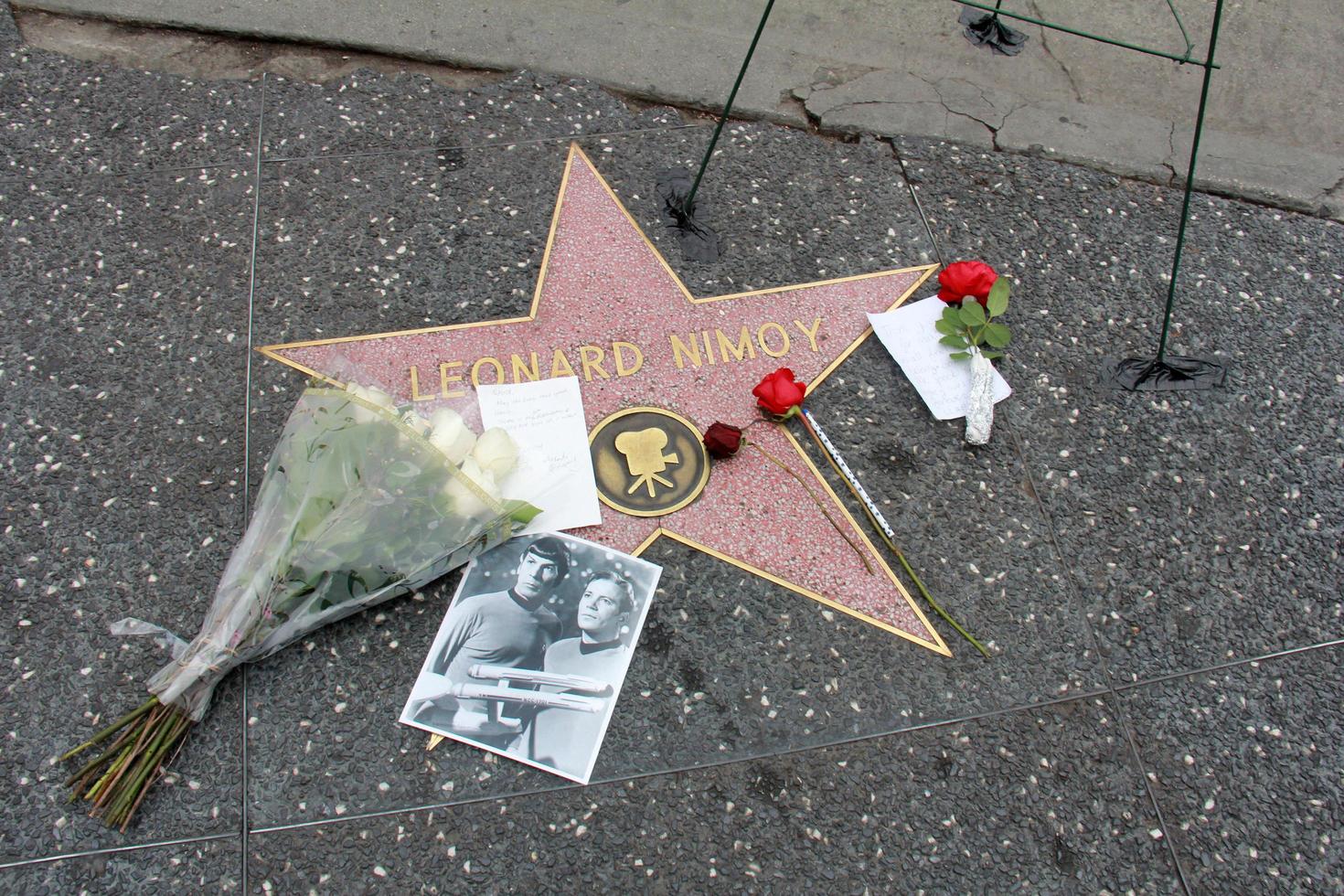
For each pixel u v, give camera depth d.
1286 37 3.12
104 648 1.87
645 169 2.60
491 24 2.82
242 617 1.79
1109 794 1.89
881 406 2.28
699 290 2.40
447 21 2.81
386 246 2.40
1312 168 2.82
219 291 2.30
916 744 1.90
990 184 2.70
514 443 2.08
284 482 1.89
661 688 1.90
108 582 1.93
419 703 1.85
